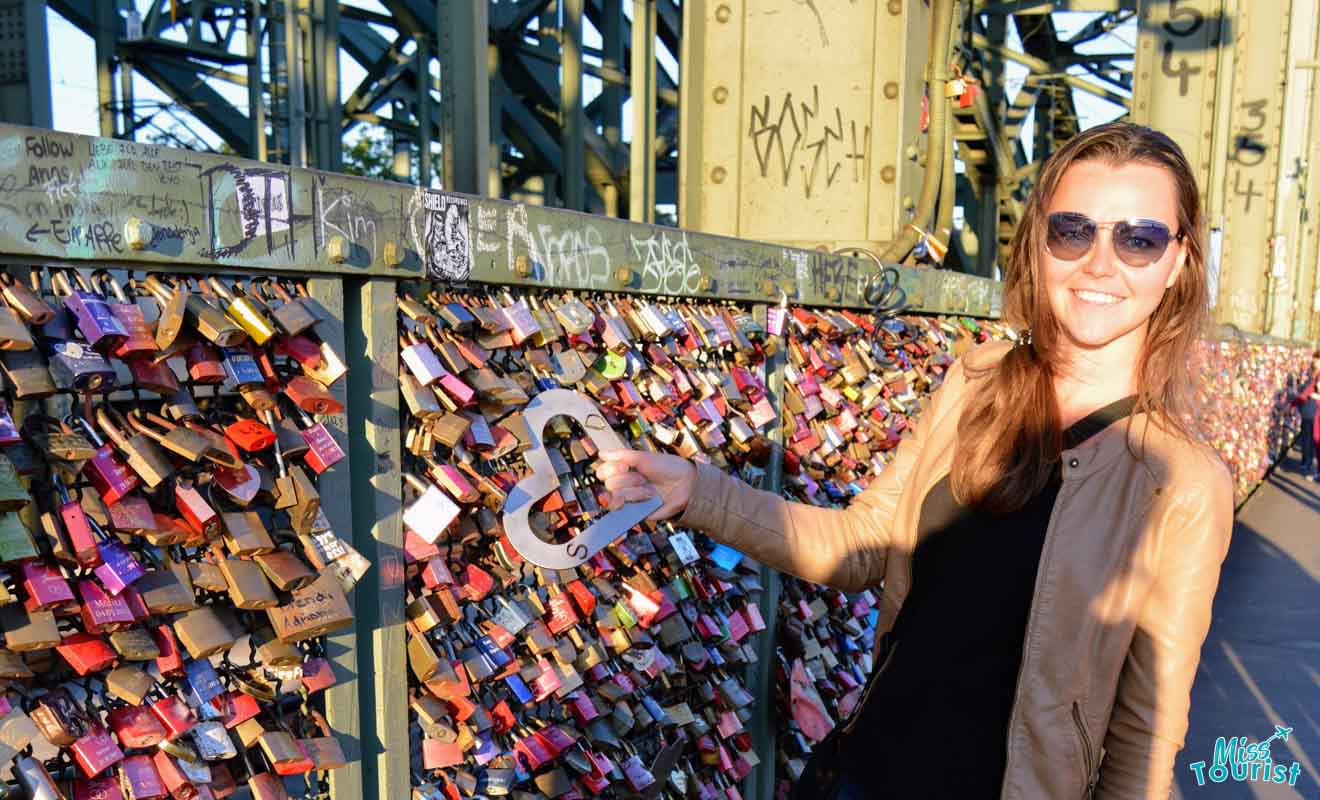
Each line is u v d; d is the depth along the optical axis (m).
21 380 1.13
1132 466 1.52
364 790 1.67
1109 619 1.50
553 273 2.00
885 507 1.93
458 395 1.70
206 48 9.38
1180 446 1.51
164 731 1.29
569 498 1.95
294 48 8.11
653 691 2.42
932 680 1.61
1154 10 14.88
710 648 2.59
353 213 1.55
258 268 1.41
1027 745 1.50
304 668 1.50
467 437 1.74
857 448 3.52
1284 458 17.97
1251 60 17.03
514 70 11.59
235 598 1.34
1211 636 6.45
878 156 5.14
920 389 4.12
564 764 2.06
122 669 1.25
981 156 13.00
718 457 2.58
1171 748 1.49
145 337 1.26
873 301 3.65
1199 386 1.59
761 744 2.94
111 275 1.30
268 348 1.47
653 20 8.01
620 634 2.13
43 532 1.19
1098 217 1.54
